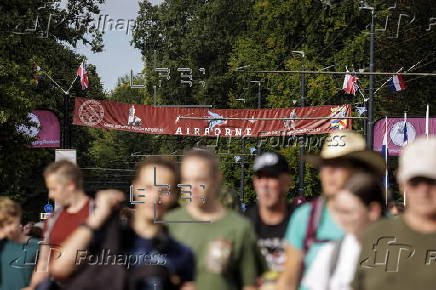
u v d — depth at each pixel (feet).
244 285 26.89
